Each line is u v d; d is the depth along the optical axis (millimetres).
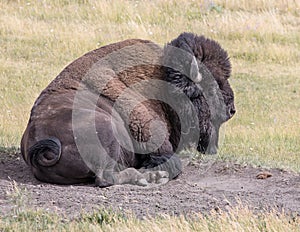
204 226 14906
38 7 54750
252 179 20859
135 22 53219
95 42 48094
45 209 16438
